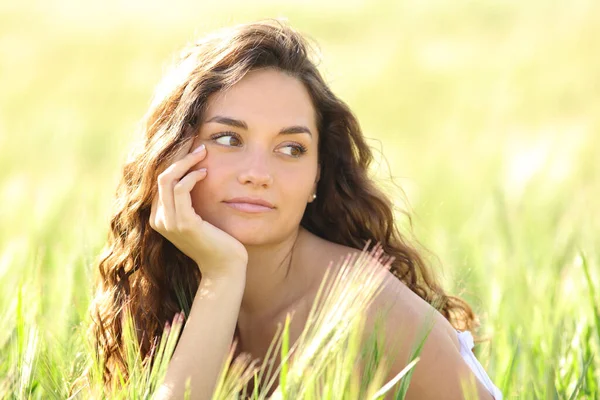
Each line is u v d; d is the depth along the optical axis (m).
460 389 4.18
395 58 33.34
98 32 41.66
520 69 31.02
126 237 4.78
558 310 5.57
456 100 25.94
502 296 5.84
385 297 4.23
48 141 18.53
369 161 5.05
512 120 21.64
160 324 4.82
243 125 4.29
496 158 14.60
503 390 4.48
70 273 5.48
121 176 4.82
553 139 12.48
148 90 30.14
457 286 6.19
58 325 5.08
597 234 8.36
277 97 4.35
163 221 4.37
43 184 10.62
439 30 43.44
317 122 4.59
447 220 10.42
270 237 4.36
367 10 49.09
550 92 26.22
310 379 3.46
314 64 4.56
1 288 6.00
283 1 51.50
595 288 5.44
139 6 48.53
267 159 4.32
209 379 4.11
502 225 8.03
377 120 24.02
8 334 4.77
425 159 15.51
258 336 4.73
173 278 4.81
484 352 5.44
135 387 3.81
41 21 44.69
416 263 5.30
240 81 4.35
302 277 4.62
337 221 5.10
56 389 4.33
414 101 26.56
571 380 4.89
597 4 38.06
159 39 40.66
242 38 4.38
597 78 28.05
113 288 4.80
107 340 4.73
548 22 38.09
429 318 4.21
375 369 3.79
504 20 44.59
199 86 4.36
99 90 29.56
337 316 3.54
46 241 8.52
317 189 5.05
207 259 4.31
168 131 4.45
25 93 28.47
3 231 9.44
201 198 4.39
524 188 10.51
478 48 37.06
